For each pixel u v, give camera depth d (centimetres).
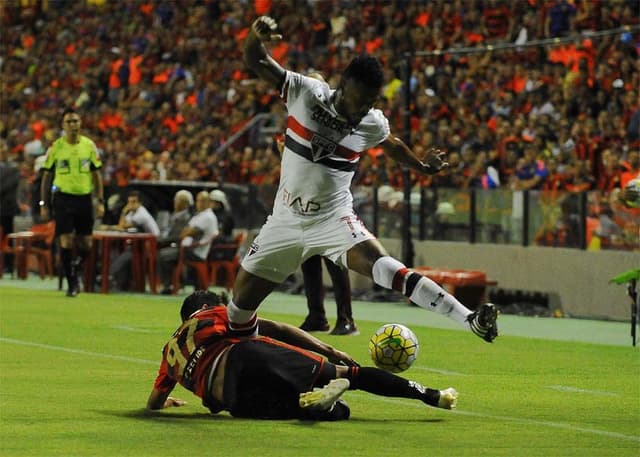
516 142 5762
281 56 7988
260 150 7050
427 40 6825
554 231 4988
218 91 8050
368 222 5716
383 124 2230
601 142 5462
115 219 6166
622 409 2386
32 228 6531
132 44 9381
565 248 4925
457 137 5997
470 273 5047
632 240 4691
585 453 1891
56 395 2456
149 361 3061
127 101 8850
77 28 10194
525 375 2916
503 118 6066
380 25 7469
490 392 2616
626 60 5806
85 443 1912
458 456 1845
